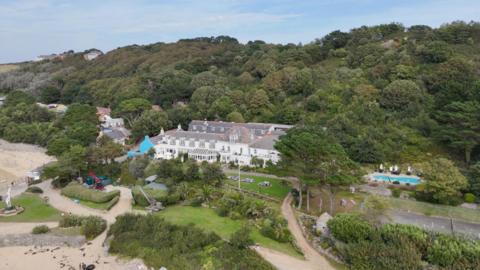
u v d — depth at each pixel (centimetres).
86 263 5309
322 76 13425
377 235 4781
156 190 7500
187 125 13062
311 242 5472
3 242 5931
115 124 14562
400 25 17475
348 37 17112
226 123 11569
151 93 16312
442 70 10675
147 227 5831
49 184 8900
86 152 9275
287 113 11519
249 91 13625
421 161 8012
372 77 12200
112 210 7106
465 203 6391
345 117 9669
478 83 8756
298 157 6606
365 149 8281
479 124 7538
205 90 13912
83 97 18850
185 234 5591
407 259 4275
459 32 13312
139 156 9781
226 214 6456
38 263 5347
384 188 7294
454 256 4247
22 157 12112
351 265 4638
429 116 9269
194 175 8031
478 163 6838
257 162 9300
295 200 7131
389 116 9894
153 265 4969
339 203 6825
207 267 4694
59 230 6116
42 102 19488
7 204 7044
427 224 5878
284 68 14238
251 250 5128
